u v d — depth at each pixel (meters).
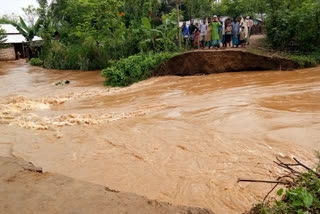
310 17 13.72
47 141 6.02
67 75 19.17
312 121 5.68
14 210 2.41
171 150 5.12
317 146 4.64
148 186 3.98
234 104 7.44
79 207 2.44
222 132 5.64
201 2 24.56
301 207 2.16
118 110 8.43
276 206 2.35
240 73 12.83
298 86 8.97
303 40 13.98
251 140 5.14
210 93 9.22
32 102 10.48
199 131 5.84
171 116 7.10
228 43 16.02
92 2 21.06
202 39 14.90
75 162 4.91
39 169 3.35
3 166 3.34
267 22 15.11
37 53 30.55
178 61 14.01
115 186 4.02
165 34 17.05
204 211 2.41
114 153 5.20
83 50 21.98
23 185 2.85
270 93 8.33
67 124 7.18
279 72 12.09
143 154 5.05
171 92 10.25
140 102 9.21
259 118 6.15
